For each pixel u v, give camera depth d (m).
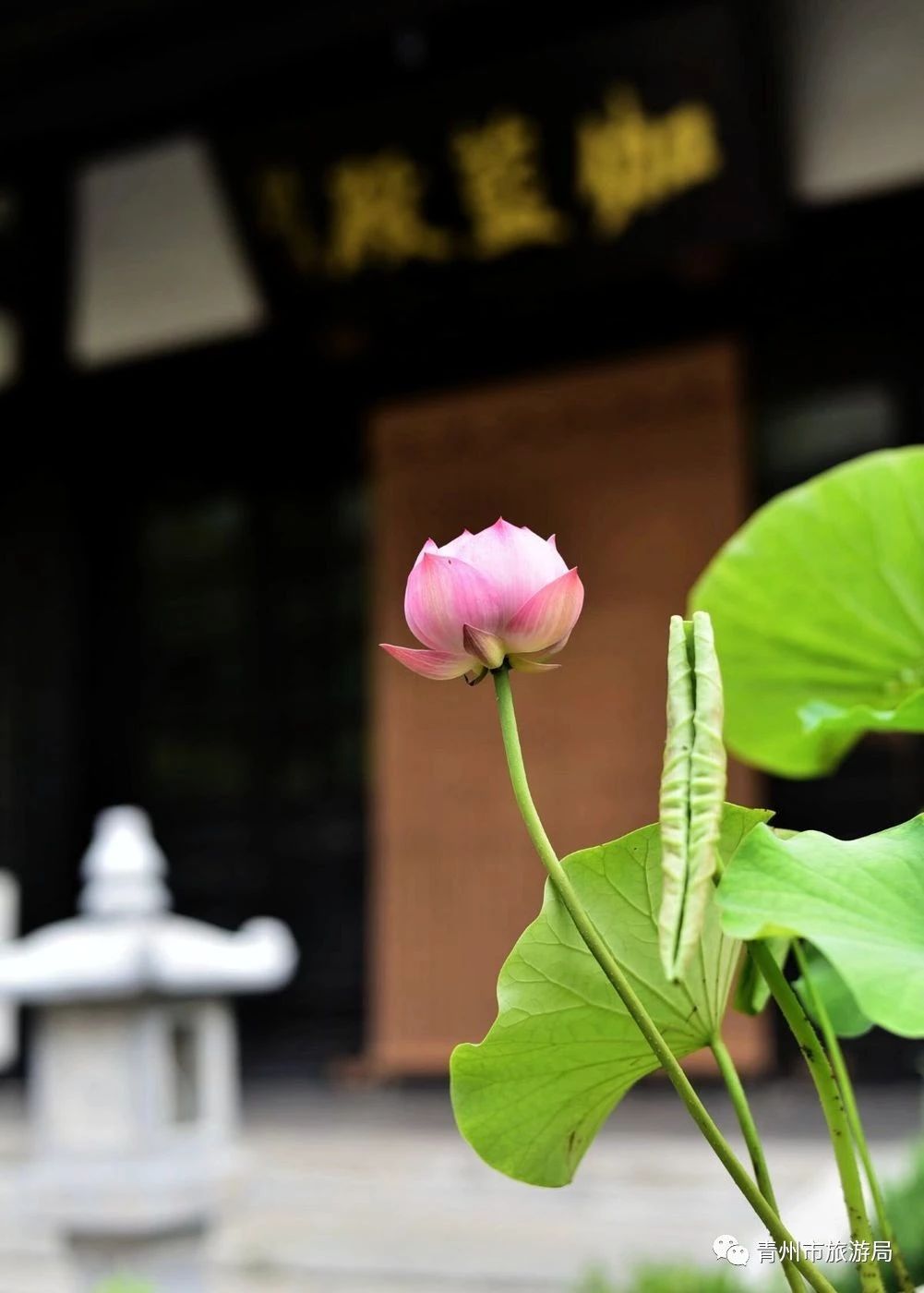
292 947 6.78
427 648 0.61
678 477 5.96
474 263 5.79
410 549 6.40
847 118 5.55
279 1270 3.53
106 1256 2.25
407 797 6.21
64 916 7.05
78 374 7.20
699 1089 5.39
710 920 0.66
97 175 6.92
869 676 1.00
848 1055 5.41
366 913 6.70
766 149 5.21
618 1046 0.67
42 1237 3.79
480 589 0.59
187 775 7.17
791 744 1.06
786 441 6.09
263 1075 6.64
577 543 6.09
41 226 6.87
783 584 0.99
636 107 5.15
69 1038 2.27
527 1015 0.66
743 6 4.90
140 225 6.88
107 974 2.18
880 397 5.97
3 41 5.11
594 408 6.12
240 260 6.60
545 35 5.45
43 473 7.31
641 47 5.00
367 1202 4.10
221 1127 2.36
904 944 0.55
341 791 6.86
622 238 5.49
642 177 5.32
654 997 0.66
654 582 5.93
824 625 0.99
